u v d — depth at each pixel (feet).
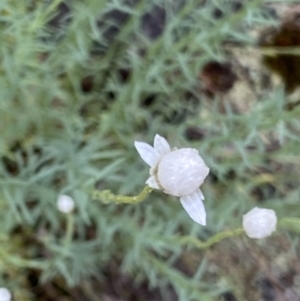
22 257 1.02
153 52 0.97
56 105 1.06
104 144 0.98
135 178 0.98
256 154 0.97
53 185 0.99
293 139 0.91
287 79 1.11
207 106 1.10
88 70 1.04
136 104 1.00
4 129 0.97
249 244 1.07
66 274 0.91
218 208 0.99
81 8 0.88
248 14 0.88
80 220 0.98
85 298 1.05
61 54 0.94
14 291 0.99
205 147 0.97
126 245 1.02
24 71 0.94
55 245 0.92
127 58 1.06
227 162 0.99
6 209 0.96
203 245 0.82
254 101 1.11
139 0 1.07
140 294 1.07
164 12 1.10
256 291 1.07
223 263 1.07
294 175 1.06
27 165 1.01
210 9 0.94
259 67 1.12
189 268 1.07
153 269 0.94
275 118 0.88
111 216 0.98
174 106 1.06
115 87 1.02
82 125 1.00
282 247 1.08
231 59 1.12
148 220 0.96
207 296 0.87
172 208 1.01
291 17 1.09
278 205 0.96
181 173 0.73
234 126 1.05
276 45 1.11
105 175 0.97
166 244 0.89
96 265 1.05
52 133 1.01
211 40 0.94
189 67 0.99
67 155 0.95
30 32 0.86
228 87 1.12
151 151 0.74
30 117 0.97
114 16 1.08
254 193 1.08
